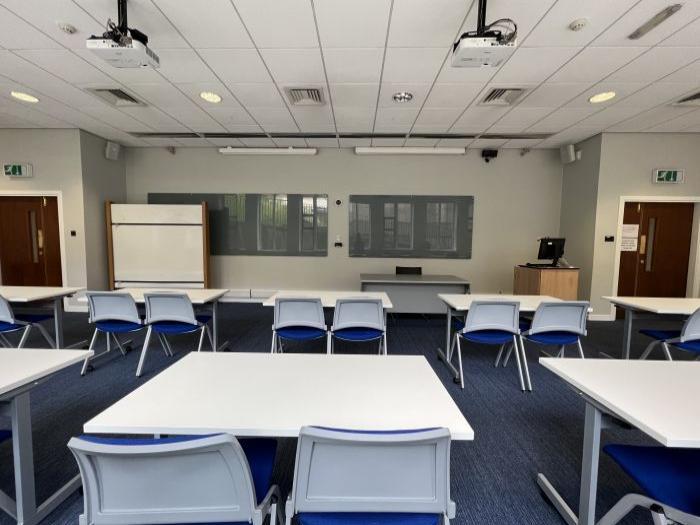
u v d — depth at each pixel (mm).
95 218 5684
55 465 2020
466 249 6395
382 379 1511
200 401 1291
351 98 4016
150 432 1104
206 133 5465
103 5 2438
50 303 3678
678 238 5531
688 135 5230
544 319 2969
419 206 6375
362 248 6457
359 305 2963
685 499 1199
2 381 1434
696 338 2869
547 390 3061
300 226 6449
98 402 2777
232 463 963
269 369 1609
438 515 1100
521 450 2207
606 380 1506
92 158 5594
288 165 6375
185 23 2623
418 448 975
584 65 3209
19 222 5656
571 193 5984
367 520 1080
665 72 3338
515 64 3193
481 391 3039
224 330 4832
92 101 4215
